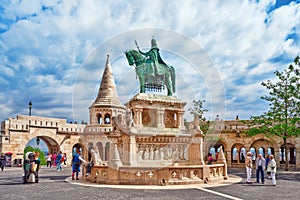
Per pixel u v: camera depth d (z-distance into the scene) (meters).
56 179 14.84
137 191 10.24
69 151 33.72
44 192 10.13
